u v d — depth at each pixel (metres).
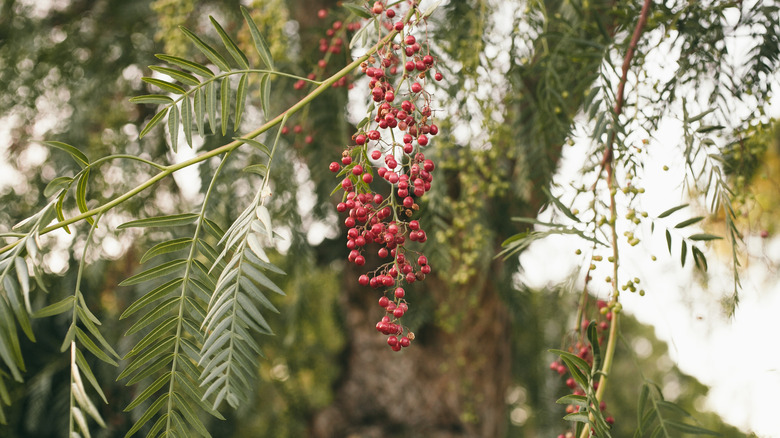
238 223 0.46
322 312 1.55
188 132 0.48
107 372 1.08
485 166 0.77
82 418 0.45
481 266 0.99
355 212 0.48
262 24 0.77
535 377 1.59
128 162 1.02
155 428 0.46
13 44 1.11
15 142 1.12
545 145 0.75
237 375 0.44
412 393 1.38
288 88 0.89
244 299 0.45
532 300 1.40
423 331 1.39
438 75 0.56
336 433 1.43
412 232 0.48
